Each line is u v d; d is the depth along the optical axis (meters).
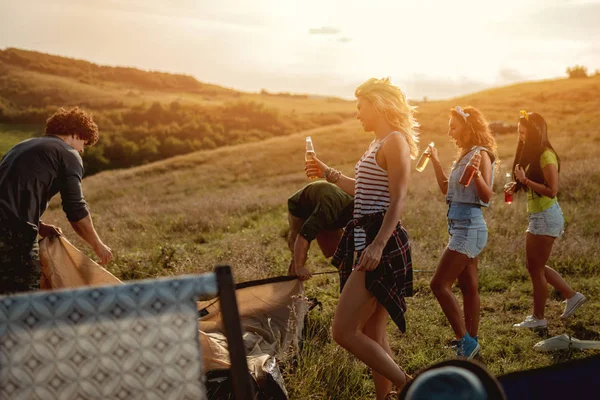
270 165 46.66
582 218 10.14
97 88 178.50
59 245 4.07
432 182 18.52
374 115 3.59
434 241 8.83
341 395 3.98
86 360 1.91
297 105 181.88
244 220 12.47
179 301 1.97
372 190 3.53
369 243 3.47
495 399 1.83
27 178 3.83
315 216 4.54
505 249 7.95
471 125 4.71
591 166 16.59
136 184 42.19
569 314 5.57
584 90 72.69
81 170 4.08
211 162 48.53
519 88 80.19
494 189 14.68
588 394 2.11
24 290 3.82
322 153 49.69
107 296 1.93
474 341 4.70
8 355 1.86
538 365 4.61
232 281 2.01
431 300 6.20
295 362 4.29
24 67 189.75
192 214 13.93
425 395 1.84
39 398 1.87
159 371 1.95
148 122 122.19
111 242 10.30
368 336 3.66
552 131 47.53
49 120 4.14
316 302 5.38
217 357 3.70
